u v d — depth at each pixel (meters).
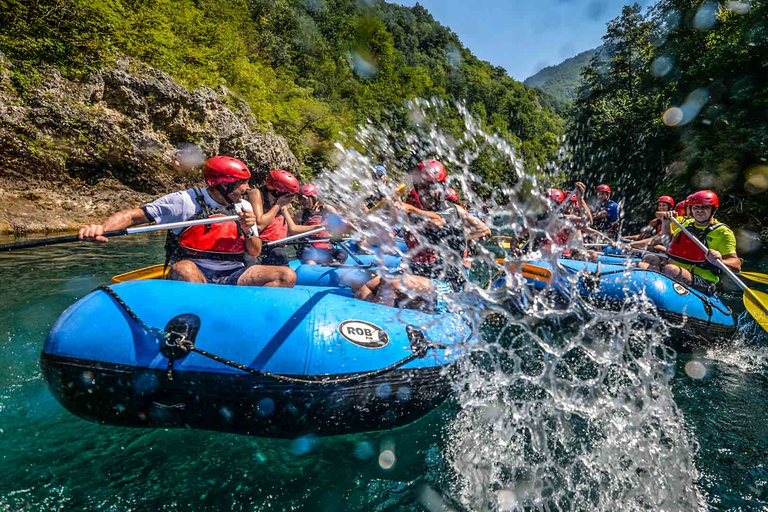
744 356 4.17
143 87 11.68
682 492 2.24
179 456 2.35
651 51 20.45
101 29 11.45
